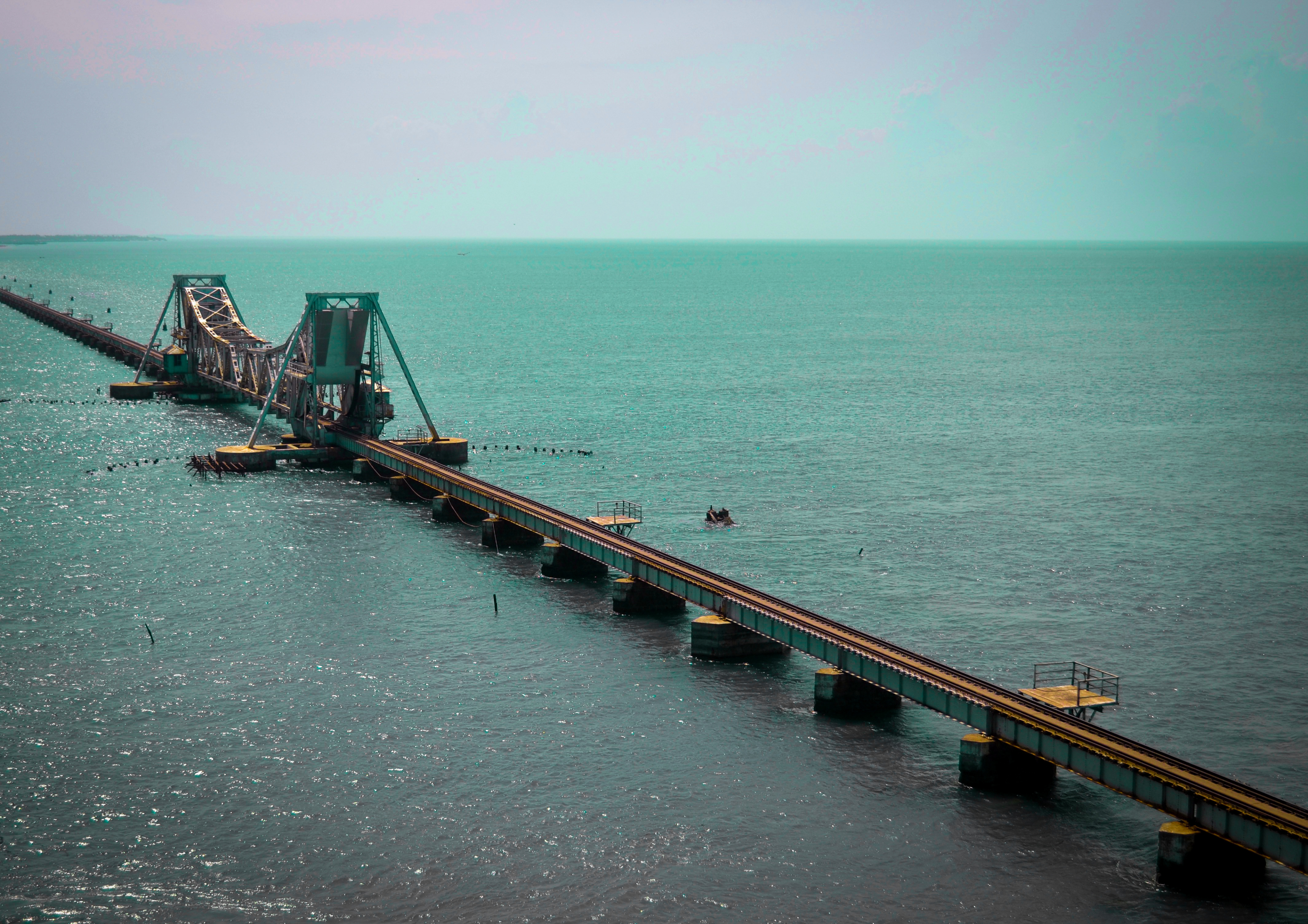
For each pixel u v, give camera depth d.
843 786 57.78
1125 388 192.50
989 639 77.19
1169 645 76.19
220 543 99.25
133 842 52.69
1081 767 53.66
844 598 85.31
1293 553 96.56
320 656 73.94
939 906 48.19
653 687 69.69
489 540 100.00
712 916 47.66
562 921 47.34
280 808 55.53
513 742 62.31
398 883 49.81
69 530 102.44
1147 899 48.50
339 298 133.25
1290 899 48.38
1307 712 65.94
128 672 70.94
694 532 103.06
